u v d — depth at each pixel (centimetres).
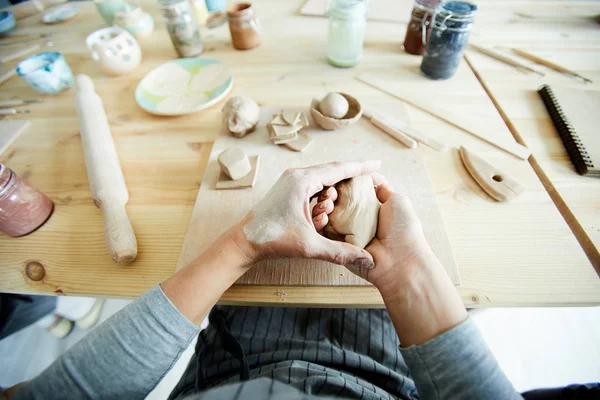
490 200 64
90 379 42
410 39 101
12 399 41
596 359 95
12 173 60
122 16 113
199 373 64
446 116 81
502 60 99
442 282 48
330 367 61
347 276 55
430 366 42
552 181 66
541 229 59
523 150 72
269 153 75
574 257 55
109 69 100
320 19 125
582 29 107
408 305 47
